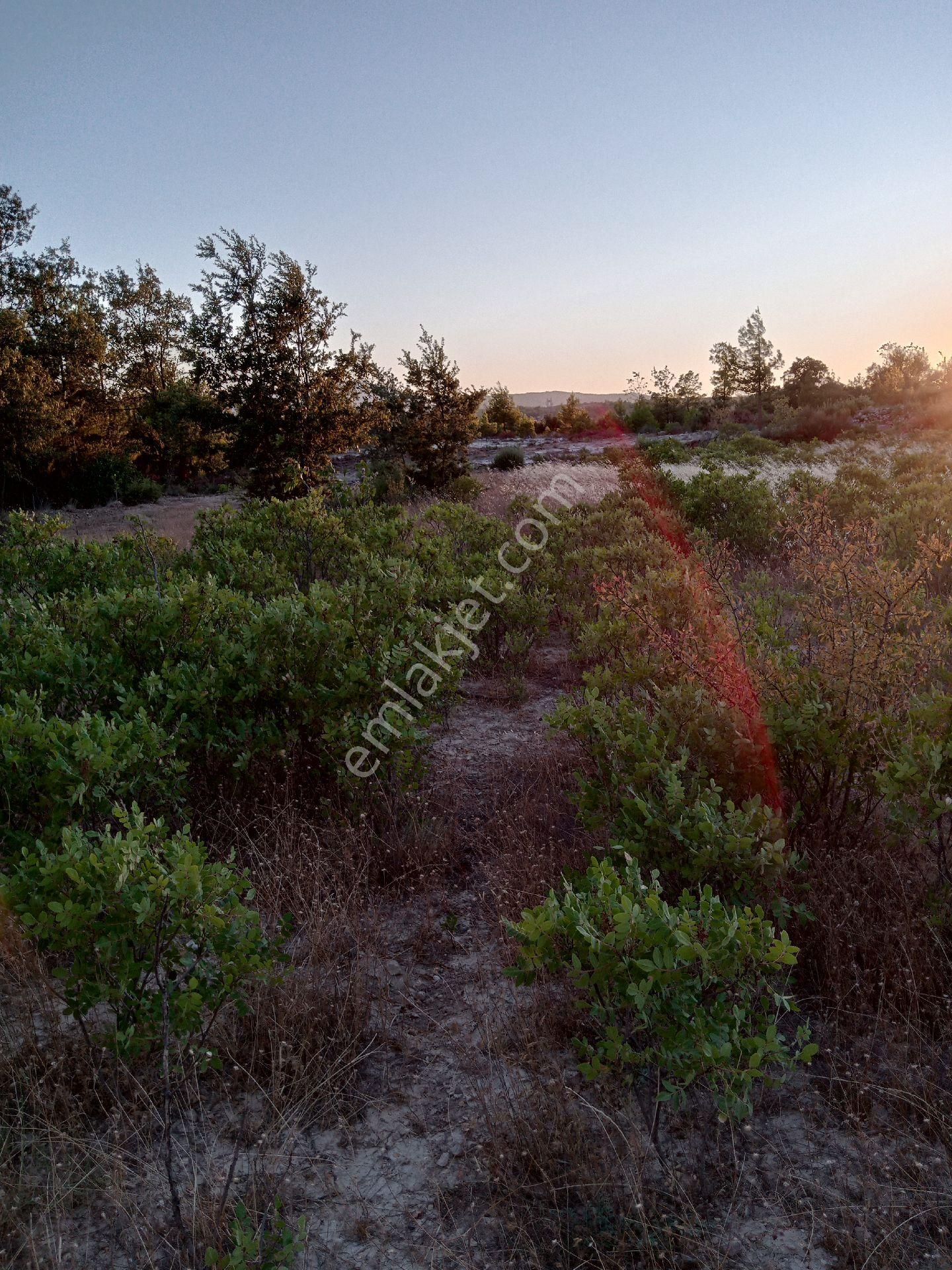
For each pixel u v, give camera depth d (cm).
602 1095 231
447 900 343
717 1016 206
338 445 1952
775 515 938
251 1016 261
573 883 274
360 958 299
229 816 376
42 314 3080
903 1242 187
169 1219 201
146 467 3553
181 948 256
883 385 5188
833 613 362
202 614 458
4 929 258
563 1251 188
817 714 315
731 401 5712
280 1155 220
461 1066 253
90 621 445
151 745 326
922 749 271
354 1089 246
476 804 425
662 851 275
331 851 353
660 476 1208
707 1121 224
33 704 319
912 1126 217
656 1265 182
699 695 338
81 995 224
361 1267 191
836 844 314
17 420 2661
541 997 270
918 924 272
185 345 2091
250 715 400
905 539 730
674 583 473
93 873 222
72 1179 210
